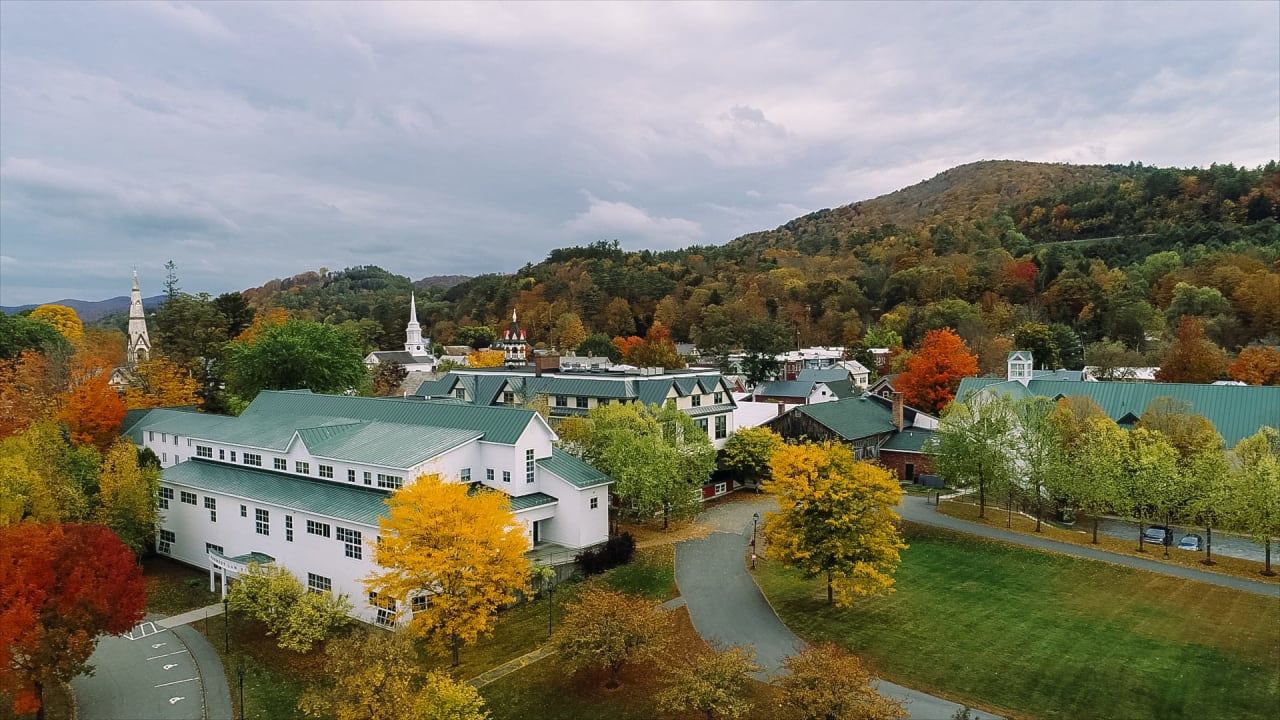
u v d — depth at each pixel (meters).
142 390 86.50
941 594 43.94
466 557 35.72
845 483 40.19
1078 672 34.31
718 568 48.47
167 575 51.69
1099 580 45.31
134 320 122.38
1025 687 33.25
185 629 42.88
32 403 65.94
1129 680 33.47
